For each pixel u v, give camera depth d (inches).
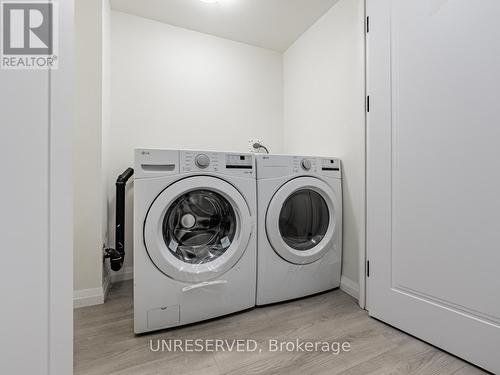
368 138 47.6
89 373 32.5
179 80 73.6
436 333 37.3
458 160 34.4
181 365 34.1
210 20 71.4
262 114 85.5
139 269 40.1
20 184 17.6
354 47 57.2
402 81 41.3
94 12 52.0
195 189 43.4
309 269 54.9
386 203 44.1
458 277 34.7
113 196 64.5
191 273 42.8
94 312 48.4
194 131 75.4
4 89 16.9
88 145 51.5
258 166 49.5
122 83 66.6
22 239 17.7
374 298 46.4
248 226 47.4
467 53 33.4
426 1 37.9
